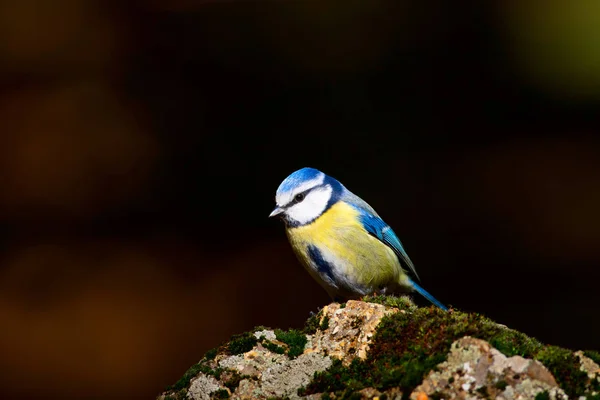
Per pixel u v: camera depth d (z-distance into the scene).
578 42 14.36
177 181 14.05
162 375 10.53
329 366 4.35
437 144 13.84
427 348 4.06
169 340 11.20
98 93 14.91
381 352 4.27
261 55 14.73
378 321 4.48
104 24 15.88
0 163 14.16
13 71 15.39
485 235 12.24
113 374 10.53
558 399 3.65
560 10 14.86
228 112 14.43
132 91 14.96
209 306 11.89
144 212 13.81
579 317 10.55
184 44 15.24
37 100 14.91
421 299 7.77
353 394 3.98
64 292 12.24
